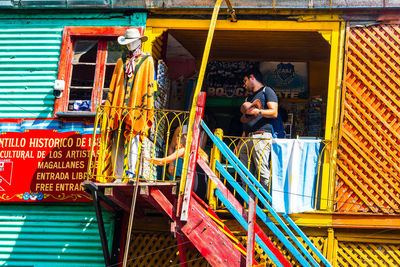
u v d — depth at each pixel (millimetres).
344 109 10625
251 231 9344
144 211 10844
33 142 11047
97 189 9758
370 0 10773
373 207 10266
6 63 11461
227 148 9938
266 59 12945
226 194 9742
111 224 10766
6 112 11258
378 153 10430
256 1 10992
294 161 10375
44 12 11578
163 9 11266
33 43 11492
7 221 10953
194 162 9562
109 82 11305
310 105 12625
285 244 9555
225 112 13055
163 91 11664
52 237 10805
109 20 11406
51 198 10820
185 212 9266
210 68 13008
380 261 10148
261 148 10555
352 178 10367
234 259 9234
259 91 10914
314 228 10328
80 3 11359
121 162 10250
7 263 10789
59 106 11141
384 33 10812
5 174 10969
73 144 10953
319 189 10336
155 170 11273
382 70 10688
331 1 10836
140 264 10648
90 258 10664
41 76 11352
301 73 12867
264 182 10484
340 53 10828
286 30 11125
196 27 11258
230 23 11203
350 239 10250
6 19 11641
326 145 10469
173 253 10664
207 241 9320
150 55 10516
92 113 10961
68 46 11367
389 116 10531
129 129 10125
